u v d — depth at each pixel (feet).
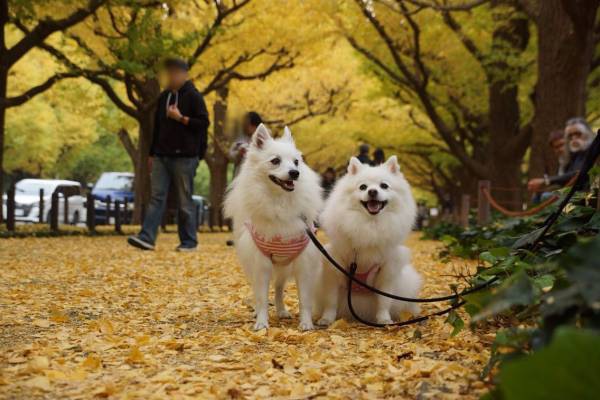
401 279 17.26
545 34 44.86
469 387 9.80
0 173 52.08
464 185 122.72
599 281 6.00
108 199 72.02
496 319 14.97
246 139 34.37
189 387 10.40
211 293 22.39
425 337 14.53
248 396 10.05
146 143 64.03
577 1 39.86
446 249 36.99
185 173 34.91
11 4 43.78
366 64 75.00
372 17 64.34
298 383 10.58
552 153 44.34
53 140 127.54
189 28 56.34
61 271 26.78
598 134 11.94
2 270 26.35
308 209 16.19
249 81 76.07
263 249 15.79
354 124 99.71
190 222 36.81
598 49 59.52
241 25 61.52
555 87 44.34
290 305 20.01
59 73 54.03
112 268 28.07
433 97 76.28
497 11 55.11
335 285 16.92
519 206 52.85
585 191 17.19
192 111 34.32
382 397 9.91
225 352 13.16
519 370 5.04
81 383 10.62
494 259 14.79
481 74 70.03
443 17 63.67
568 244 14.82
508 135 68.03
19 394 9.93
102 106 78.69
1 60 48.34
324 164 129.70
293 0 60.70
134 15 50.60
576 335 4.93
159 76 49.19
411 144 96.68
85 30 56.39
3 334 14.52
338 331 15.33
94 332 14.88
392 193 16.85
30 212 73.41
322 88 93.81
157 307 19.21
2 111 50.47
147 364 12.00
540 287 10.25
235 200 16.90
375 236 16.34
